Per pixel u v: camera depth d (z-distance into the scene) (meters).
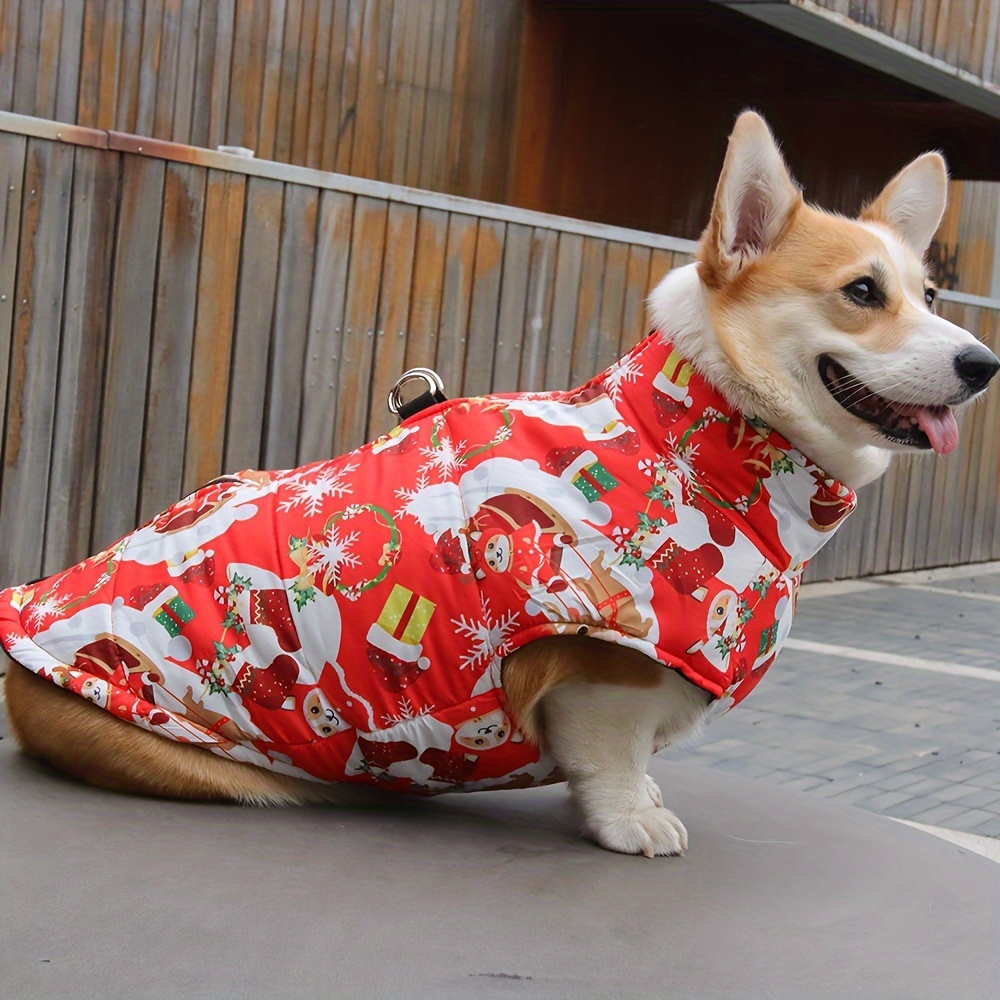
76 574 1.50
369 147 3.39
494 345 2.79
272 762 1.47
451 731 1.41
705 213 4.39
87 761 1.47
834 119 4.44
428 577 1.39
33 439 2.16
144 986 1.19
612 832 1.47
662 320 1.45
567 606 1.36
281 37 3.16
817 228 1.44
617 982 1.25
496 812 1.56
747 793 1.71
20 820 1.41
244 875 1.35
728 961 1.29
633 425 1.42
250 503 1.48
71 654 1.45
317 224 2.44
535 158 3.79
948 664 2.83
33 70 2.74
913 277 1.45
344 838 1.44
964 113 4.45
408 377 1.57
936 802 1.96
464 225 2.67
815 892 1.43
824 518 1.43
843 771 2.06
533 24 3.70
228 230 2.32
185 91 3.01
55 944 1.23
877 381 1.41
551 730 1.45
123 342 2.24
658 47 4.02
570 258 2.88
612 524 1.38
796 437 1.42
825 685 2.56
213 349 2.33
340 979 1.22
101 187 2.18
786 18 3.47
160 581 1.46
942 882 1.49
